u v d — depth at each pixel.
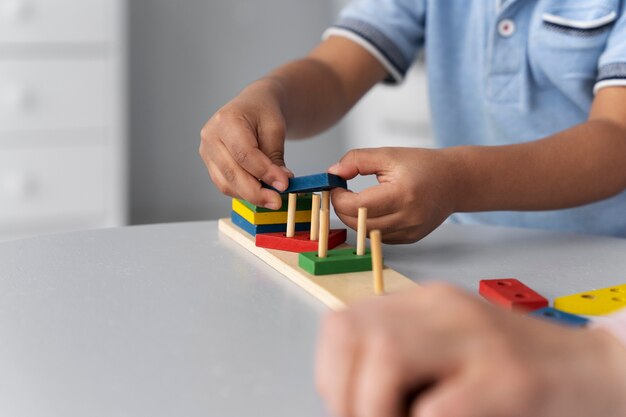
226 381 0.40
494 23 0.91
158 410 0.37
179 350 0.43
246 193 0.64
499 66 0.92
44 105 1.64
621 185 0.73
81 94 1.67
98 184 1.72
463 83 0.99
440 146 1.03
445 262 0.61
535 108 0.93
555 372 0.28
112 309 0.49
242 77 2.08
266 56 2.10
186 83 2.02
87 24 1.65
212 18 2.01
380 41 0.97
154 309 0.50
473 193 0.66
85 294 0.52
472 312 0.28
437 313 0.28
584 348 0.30
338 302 0.50
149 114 1.99
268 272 0.58
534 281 0.57
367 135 1.90
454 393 0.27
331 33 0.99
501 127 0.95
